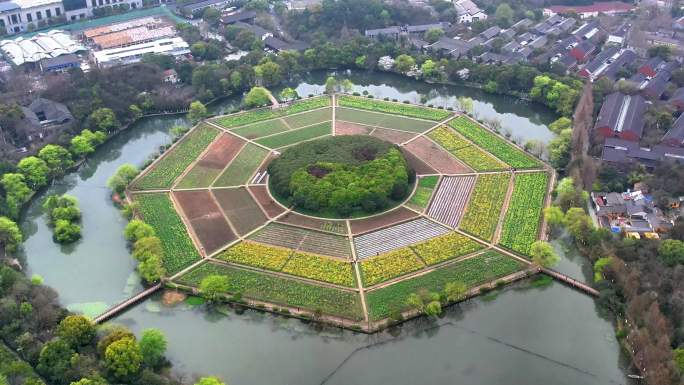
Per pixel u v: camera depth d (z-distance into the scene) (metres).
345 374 168.38
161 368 170.38
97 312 190.50
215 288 188.88
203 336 182.00
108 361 159.88
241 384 165.75
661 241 197.75
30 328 174.00
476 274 199.50
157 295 197.12
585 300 192.50
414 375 167.38
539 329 181.75
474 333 180.88
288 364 171.88
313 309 187.25
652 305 167.75
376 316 183.88
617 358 172.00
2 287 186.88
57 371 158.12
